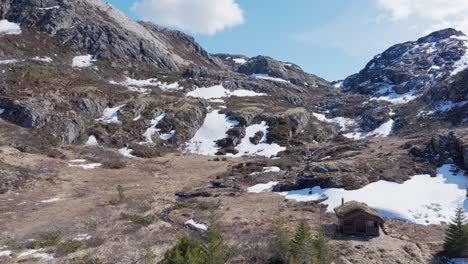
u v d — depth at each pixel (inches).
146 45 5723.4
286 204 1887.3
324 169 2209.6
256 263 1173.7
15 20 4948.3
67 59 4628.4
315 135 4003.4
